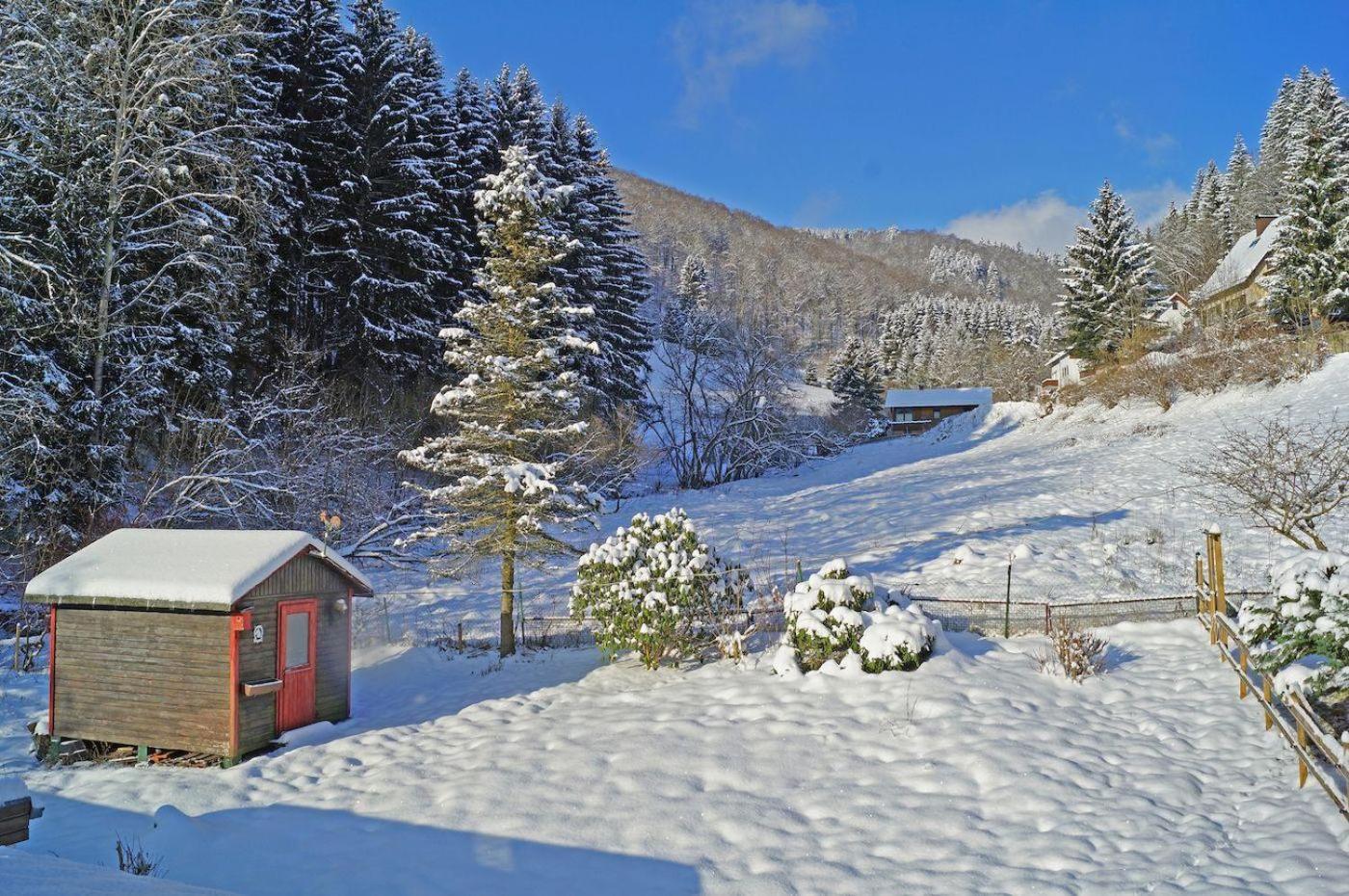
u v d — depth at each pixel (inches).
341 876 282.0
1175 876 245.3
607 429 1416.1
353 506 1004.6
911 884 255.9
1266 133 3410.4
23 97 737.6
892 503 1115.3
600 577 536.7
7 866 174.1
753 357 1911.9
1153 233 3627.0
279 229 1047.0
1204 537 719.7
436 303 1339.8
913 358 4714.6
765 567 801.6
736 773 346.9
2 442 679.1
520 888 268.5
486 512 634.8
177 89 811.4
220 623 415.5
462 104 1565.0
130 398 777.6
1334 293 1407.5
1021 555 710.5
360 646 662.5
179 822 320.2
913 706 400.8
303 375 1024.2
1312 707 349.7
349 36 1263.5
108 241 778.2
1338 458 619.8
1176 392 1481.3
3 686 530.6
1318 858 240.5
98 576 430.6
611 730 413.1
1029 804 301.4
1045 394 2047.2
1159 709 385.7
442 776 374.0
